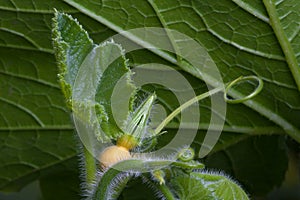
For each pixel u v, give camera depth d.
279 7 0.55
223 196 0.50
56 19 0.48
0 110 0.63
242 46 0.56
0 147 0.65
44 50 0.59
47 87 0.61
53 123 0.63
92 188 0.49
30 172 0.66
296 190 0.76
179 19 0.56
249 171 0.62
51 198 0.66
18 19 0.57
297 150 0.61
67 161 0.65
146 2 0.55
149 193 0.63
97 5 0.56
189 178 0.50
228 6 0.55
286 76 0.57
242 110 0.59
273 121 0.59
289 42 0.56
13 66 0.60
